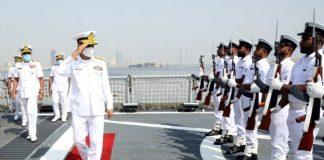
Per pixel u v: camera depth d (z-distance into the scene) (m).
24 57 6.29
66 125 7.97
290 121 3.67
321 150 5.65
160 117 9.16
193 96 10.61
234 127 6.14
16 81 7.11
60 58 8.36
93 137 4.64
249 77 5.05
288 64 3.95
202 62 7.36
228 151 5.44
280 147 4.11
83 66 4.57
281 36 4.02
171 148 5.80
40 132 7.19
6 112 10.39
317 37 3.41
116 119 8.87
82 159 4.86
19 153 5.57
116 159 5.17
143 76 10.59
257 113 4.53
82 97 4.54
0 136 6.87
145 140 6.41
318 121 3.23
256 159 4.92
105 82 4.71
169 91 10.68
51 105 10.05
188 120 8.65
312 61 3.47
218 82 6.12
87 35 4.48
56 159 5.21
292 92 3.44
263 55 4.70
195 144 6.08
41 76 6.58
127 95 10.52
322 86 3.17
